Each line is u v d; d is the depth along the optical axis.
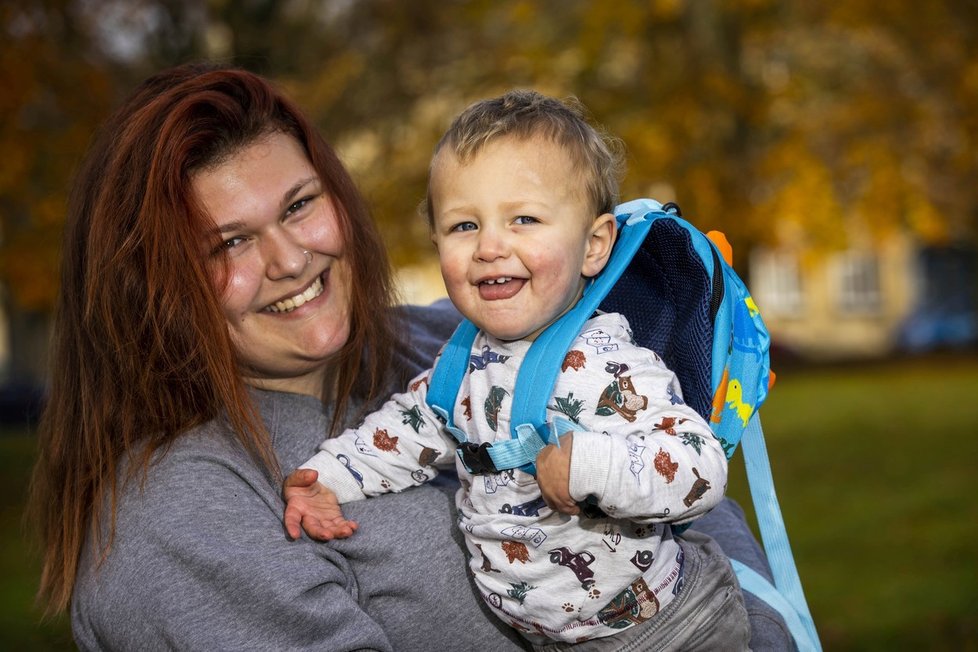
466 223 1.79
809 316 29.56
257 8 9.85
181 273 1.82
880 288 28.86
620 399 1.73
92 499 1.85
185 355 1.84
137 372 1.84
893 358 22.00
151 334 1.84
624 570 1.75
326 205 2.00
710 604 1.84
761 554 2.24
